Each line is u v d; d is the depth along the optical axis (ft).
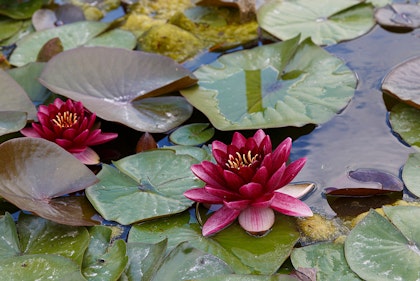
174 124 6.11
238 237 4.60
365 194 4.98
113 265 4.29
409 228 4.42
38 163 5.08
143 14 8.71
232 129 5.75
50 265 4.20
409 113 5.90
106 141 5.81
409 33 7.51
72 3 9.14
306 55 6.91
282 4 8.21
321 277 4.14
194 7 8.72
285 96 6.30
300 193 4.95
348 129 5.85
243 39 7.86
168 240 4.61
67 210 4.91
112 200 5.00
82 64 6.58
